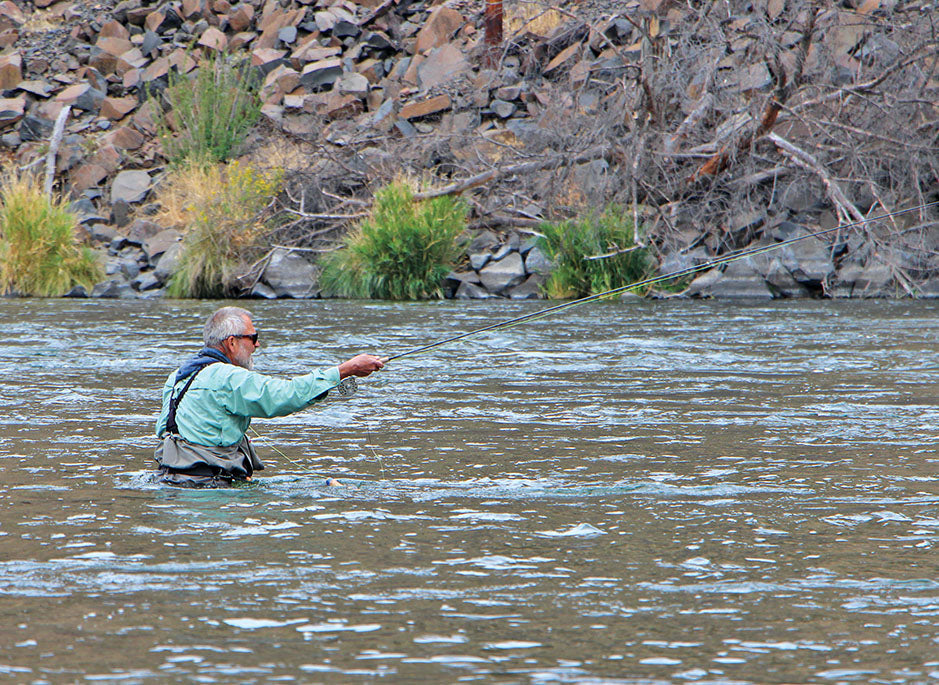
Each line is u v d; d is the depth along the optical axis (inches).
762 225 2977.4
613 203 2979.8
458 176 3427.7
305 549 629.0
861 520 700.7
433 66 3998.5
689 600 537.3
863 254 2832.2
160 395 1275.8
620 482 818.2
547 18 3988.7
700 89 3174.2
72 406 1194.0
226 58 4087.1
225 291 3014.3
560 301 2778.1
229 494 777.6
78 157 3843.5
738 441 989.2
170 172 3599.9
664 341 1835.6
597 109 3090.6
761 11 2775.6
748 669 448.5
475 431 1047.0
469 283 2923.2
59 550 623.5
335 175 3378.4
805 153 2888.8
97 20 4552.2
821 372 1466.5
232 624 500.7
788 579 572.7
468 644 476.1
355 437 1016.2
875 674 443.5
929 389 1307.8
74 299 2908.5
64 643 475.8
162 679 436.1
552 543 644.7
